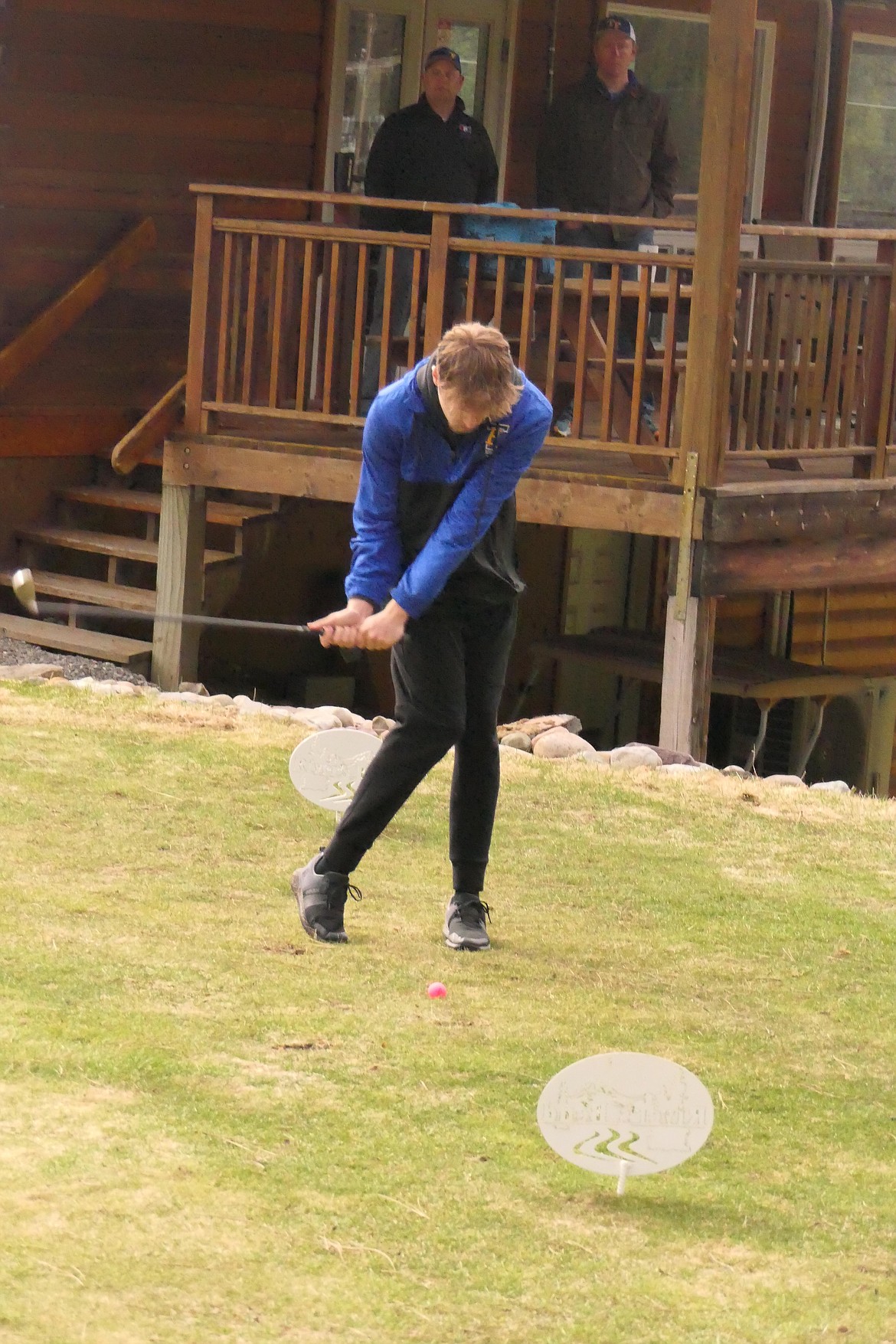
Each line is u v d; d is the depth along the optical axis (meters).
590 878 14.42
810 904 14.17
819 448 22.62
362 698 30.64
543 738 19.84
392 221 25.78
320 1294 7.54
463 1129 9.29
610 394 21.72
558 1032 10.76
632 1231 8.35
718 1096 10.04
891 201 35.25
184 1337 7.12
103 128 27.67
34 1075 9.45
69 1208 8.05
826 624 34.72
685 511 21.33
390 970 11.69
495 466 11.27
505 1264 7.93
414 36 30.73
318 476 23.66
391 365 25.45
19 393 27.30
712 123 20.75
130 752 17.28
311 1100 9.47
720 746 34.03
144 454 25.00
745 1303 7.76
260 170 29.52
